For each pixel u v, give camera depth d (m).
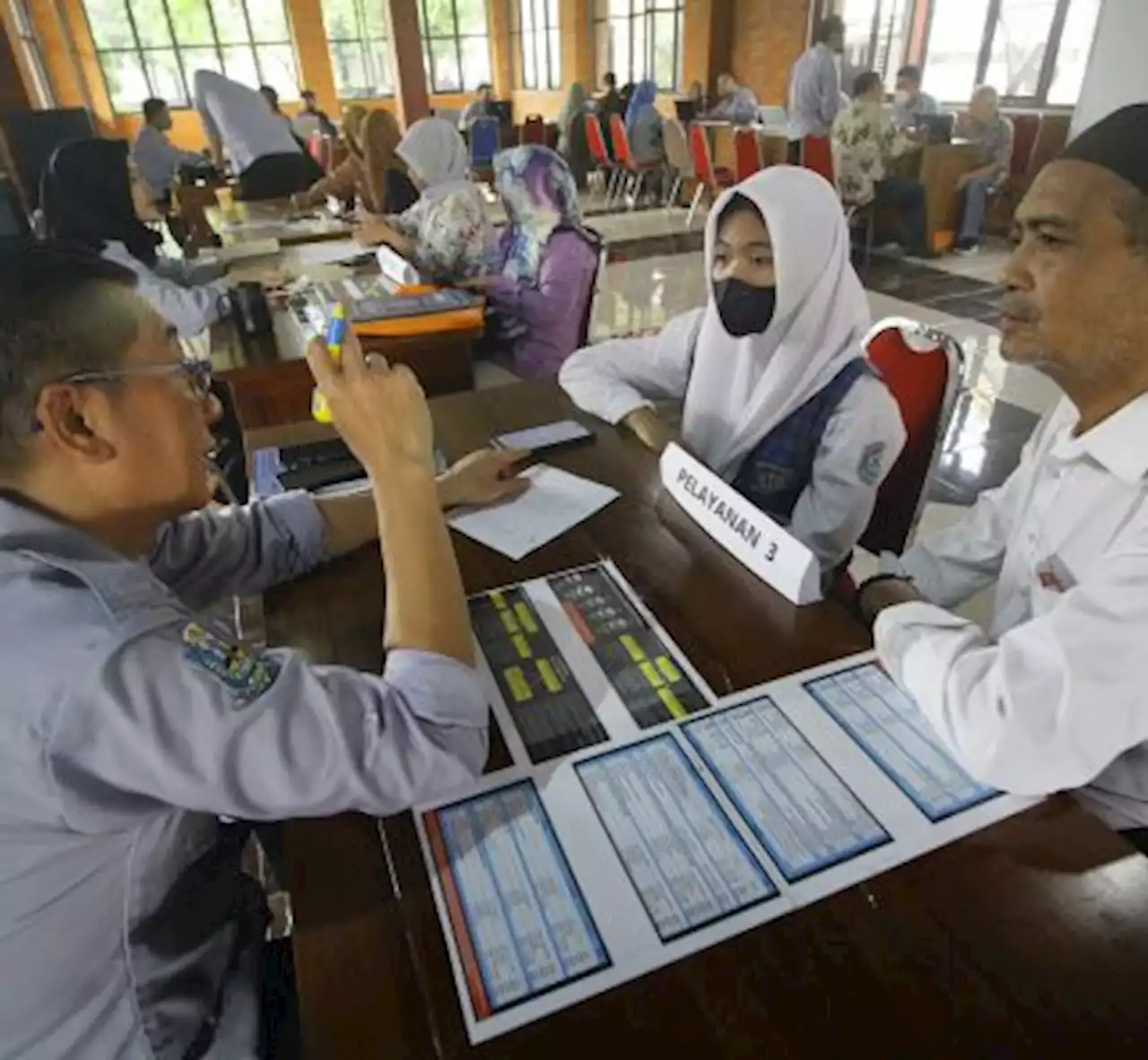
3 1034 0.52
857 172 4.88
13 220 3.68
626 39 10.02
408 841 0.57
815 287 1.05
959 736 0.60
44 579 0.46
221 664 0.48
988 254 5.15
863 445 1.07
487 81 12.54
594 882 0.53
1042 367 0.68
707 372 1.22
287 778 0.49
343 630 0.78
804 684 0.70
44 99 9.44
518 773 0.62
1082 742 0.56
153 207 4.03
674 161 6.63
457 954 0.49
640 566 0.87
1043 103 6.18
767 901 0.52
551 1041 0.45
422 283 2.14
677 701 0.68
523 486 1.04
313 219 3.44
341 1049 0.45
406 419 0.65
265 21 10.80
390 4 8.65
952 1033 0.44
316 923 0.51
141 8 10.30
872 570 1.67
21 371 0.45
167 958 0.56
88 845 0.49
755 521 0.85
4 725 0.43
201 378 0.57
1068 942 0.49
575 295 2.18
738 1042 0.44
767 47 7.93
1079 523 0.72
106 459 0.49
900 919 0.50
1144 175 0.55
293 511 0.88
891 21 7.15
